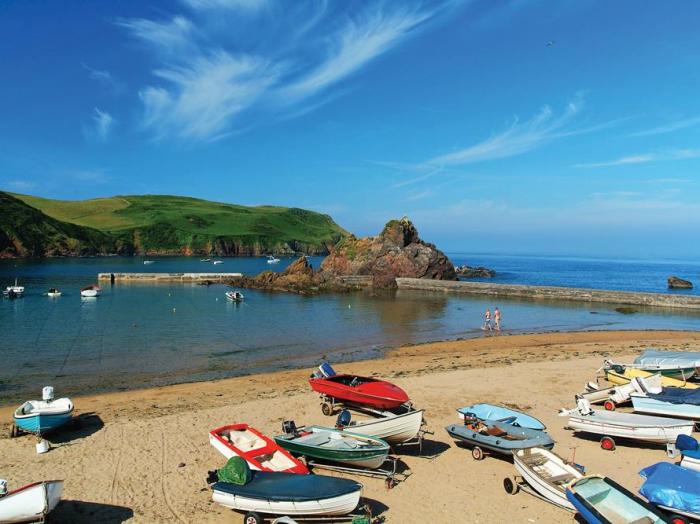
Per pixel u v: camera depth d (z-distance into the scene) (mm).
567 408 20250
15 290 66688
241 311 54688
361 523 10891
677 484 10906
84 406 20812
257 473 12391
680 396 18062
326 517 11297
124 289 78438
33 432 16281
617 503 10844
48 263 143500
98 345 35156
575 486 11391
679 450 14750
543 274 143125
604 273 159250
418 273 86438
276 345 35844
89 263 148625
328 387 19812
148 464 14766
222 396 22219
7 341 36281
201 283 88438
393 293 75500
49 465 14625
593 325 47656
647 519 10203
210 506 12328
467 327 45469
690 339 38438
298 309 56750
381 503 12477
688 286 98562
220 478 12008
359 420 18828
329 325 45500
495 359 30109
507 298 70250
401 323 47188
